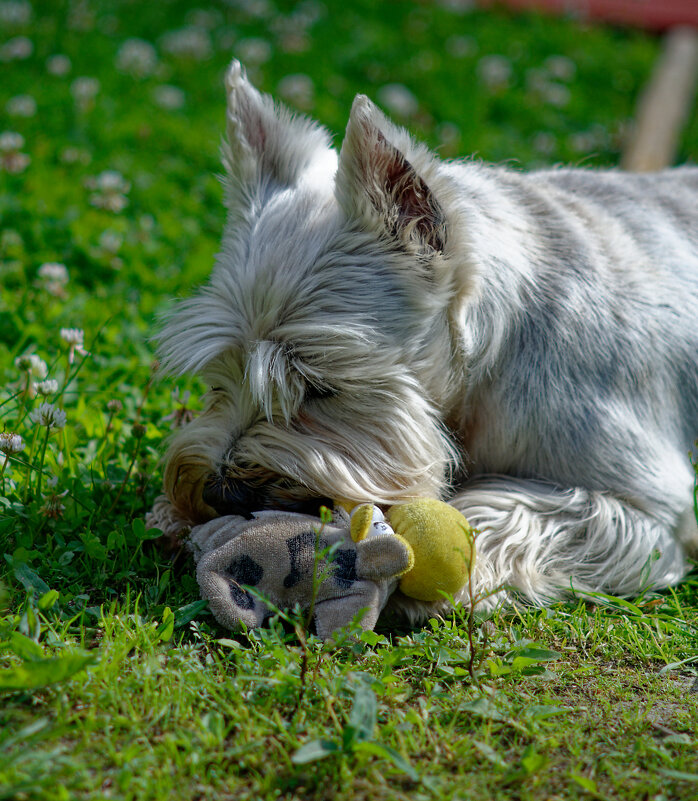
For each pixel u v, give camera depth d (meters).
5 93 11.65
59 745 2.86
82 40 14.44
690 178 5.75
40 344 6.02
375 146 4.08
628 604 4.10
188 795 2.70
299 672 3.25
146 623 3.57
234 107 4.70
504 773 2.88
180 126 11.07
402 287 4.15
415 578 3.73
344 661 3.46
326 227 4.22
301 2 17.55
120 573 3.95
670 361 4.72
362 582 3.57
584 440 4.45
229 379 4.27
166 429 5.36
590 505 4.46
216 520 3.95
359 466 4.05
